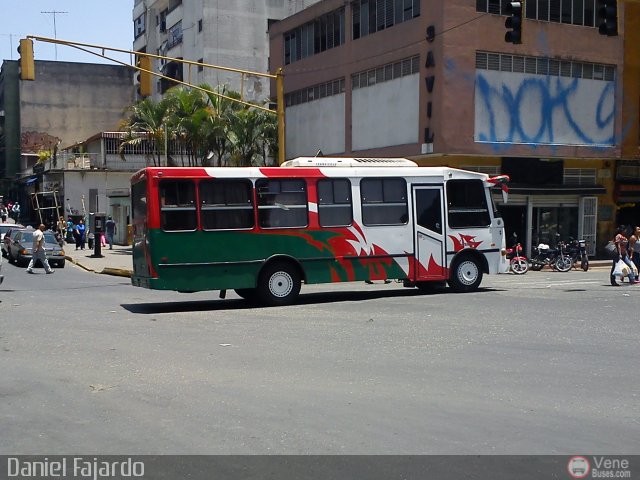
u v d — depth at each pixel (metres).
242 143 37.72
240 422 6.86
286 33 39.22
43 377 8.87
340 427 6.68
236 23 52.62
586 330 12.43
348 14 33.69
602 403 7.54
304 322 13.66
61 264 31.70
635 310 15.15
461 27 28.25
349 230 17.19
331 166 17.42
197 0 52.81
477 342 11.23
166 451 6.06
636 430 6.62
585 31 31.09
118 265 30.56
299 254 16.75
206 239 16.03
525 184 30.98
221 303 17.45
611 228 33.84
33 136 71.56
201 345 11.10
